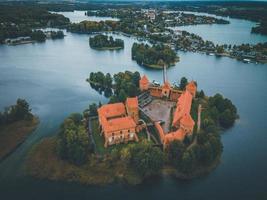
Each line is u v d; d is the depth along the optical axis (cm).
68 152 15188
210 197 13525
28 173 14625
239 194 13750
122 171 14700
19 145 17162
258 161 16200
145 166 14300
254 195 13725
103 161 15100
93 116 19850
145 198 13325
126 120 16950
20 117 19650
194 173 14838
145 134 17838
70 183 14025
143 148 15025
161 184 14175
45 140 17512
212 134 16475
